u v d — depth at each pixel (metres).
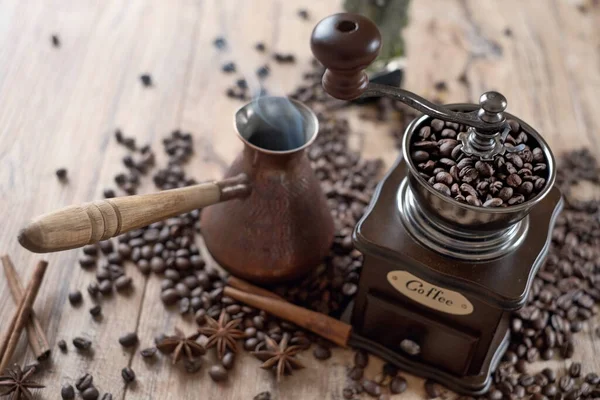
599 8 0.90
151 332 0.62
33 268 0.64
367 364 0.62
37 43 0.81
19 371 0.57
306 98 0.79
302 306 0.64
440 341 0.59
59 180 0.70
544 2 0.90
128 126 0.75
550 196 0.58
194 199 0.56
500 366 0.62
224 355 0.61
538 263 0.55
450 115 0.51
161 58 0.81
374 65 0.80
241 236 0.61
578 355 0.63
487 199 0.51
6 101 0.75
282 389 0.60
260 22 0.86
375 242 0.55
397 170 0.59
